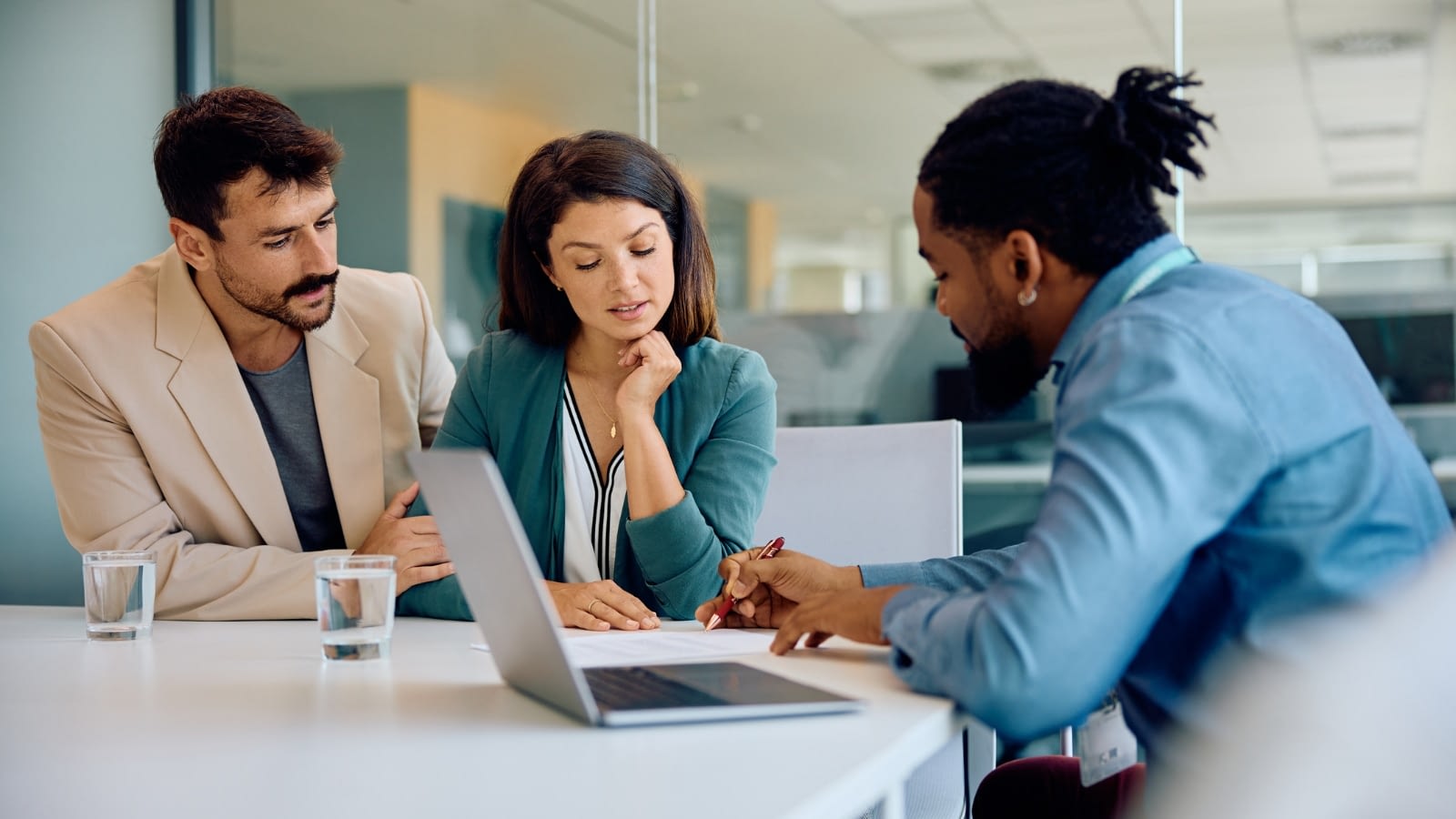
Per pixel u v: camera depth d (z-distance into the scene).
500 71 3.59
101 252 3.47
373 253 3.68
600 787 0.76
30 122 3.36
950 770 1.62
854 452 1.91
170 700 1.05
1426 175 2.82
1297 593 0.94
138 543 1.76
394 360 2.02
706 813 0.70
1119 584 0.89
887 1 3.26
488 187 3.59
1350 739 0.80
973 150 1.09
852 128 3.30
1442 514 1.02
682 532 1.62
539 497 1.81
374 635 1.26
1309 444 0.94
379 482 1.96
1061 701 0.90
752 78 3.38
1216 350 0.94
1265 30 2.92
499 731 0.92
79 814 0.73
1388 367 2.86
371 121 3.68
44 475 3.36
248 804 0.74
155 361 1.84
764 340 3.37
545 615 0.89
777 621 1.43
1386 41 2.84
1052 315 1.12
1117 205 1.08
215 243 1.76
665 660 1.17
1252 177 2.94
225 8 3.74
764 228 3.38
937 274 1.17
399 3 3.65
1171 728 1.00
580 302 1.70
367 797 0.75
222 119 1.70
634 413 1.67
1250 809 0.89
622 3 3.48
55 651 1.35
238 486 1.86
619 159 1.68
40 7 3.37
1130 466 0.90
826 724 0.91
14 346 3.33
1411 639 0.80
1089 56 3.08
